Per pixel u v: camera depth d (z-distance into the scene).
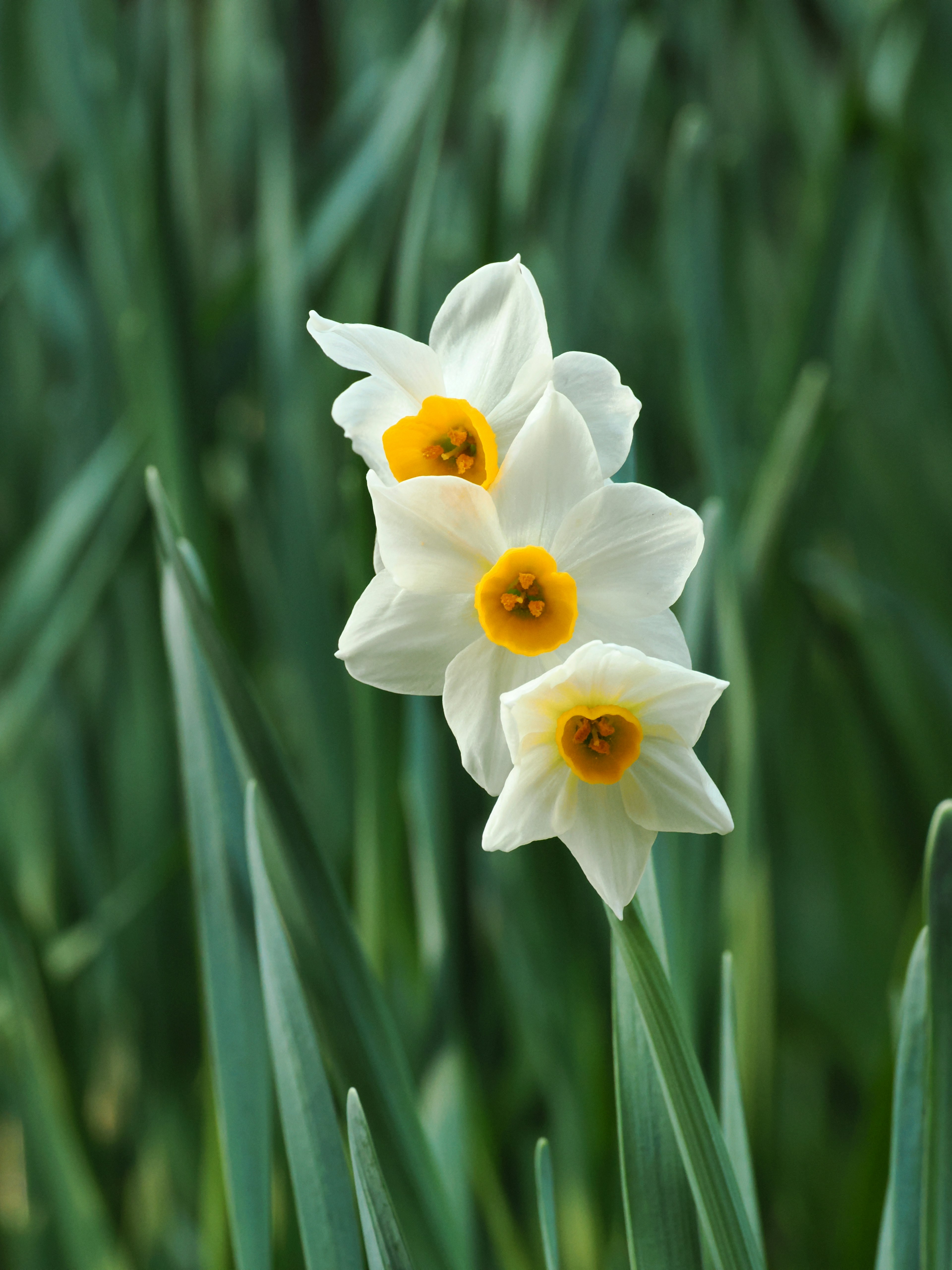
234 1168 0.40
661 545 0.33
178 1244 0.69
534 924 0.60
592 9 0.81
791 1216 0.73
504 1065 0.69
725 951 0.42
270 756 0.39
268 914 0.38
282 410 0.64
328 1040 0.39
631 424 0.34
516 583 0.33
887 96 0.81
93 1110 0.72
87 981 0.74
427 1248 0.39
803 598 0.69
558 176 0.76
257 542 0.70
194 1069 0.70
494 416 0.34
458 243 0.71
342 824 0.63
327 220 0.70
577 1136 0.60
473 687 0.33
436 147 0.53
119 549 0.67
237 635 0.67
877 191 0.68
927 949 0.37
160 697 0.73
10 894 0.58
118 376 0.75
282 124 0.67
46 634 0.67
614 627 0.33
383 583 0.33
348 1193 0.38
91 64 0.74
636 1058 0.37
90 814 0.73
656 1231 0.36
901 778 0.73
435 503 0.33
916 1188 0.38
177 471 0.56
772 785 0.80
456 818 0.57
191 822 0.41
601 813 0.33
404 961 0.55
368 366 0.34
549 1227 0.37
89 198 0.73
